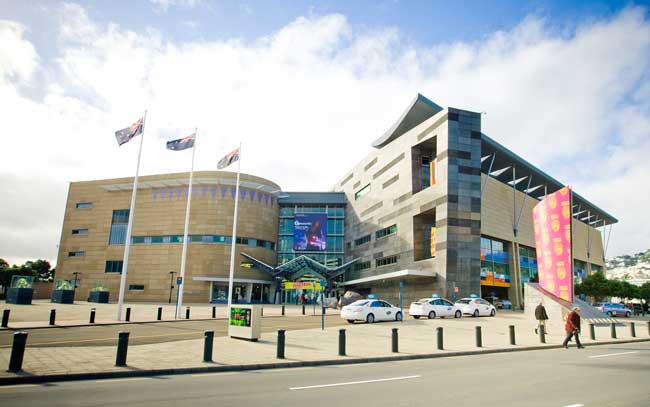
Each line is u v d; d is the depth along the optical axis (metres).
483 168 58.72
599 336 22.19
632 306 56.88
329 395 7.75
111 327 21.55
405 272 43.44
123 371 9.91
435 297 30.73
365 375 10.19
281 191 71.06
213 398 7.47
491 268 51.00
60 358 11.60
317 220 67.38
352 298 38.72
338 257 73.69
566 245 28.84
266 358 12.45
